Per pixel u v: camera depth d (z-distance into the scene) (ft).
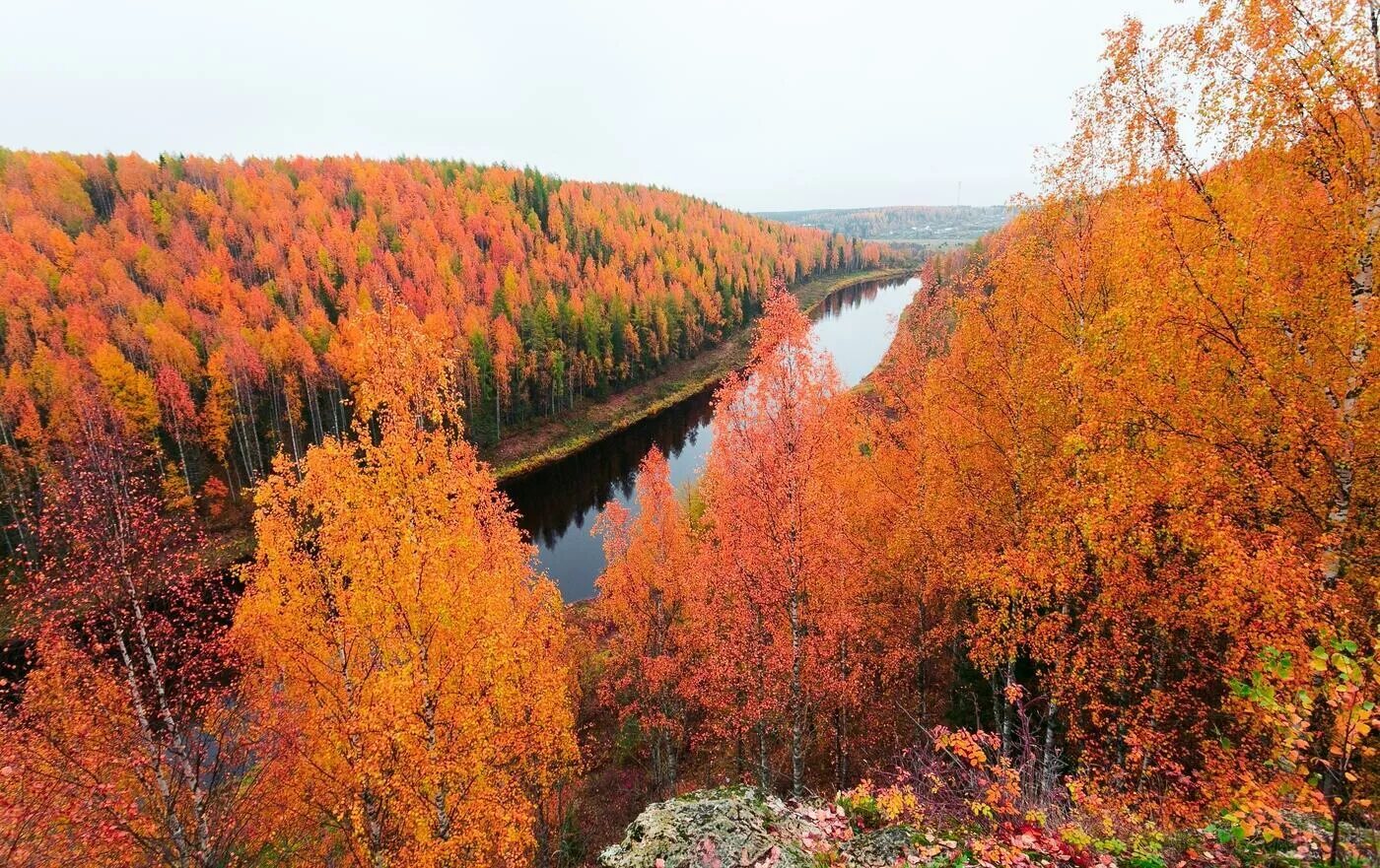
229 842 33.94
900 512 53.06
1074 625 38.27
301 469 33.60
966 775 21.57
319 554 33.53
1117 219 31.53
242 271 259.19
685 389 279.28
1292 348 24.02
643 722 63.05
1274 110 22.72
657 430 236.84
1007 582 32.68
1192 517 25.16
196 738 33.12
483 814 31.14
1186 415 27.02
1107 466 29.12
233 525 155.33
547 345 242.78
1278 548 20.85
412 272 280.51
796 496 36.91
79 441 32.32
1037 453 37.86
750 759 54.24
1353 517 24.50
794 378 36.45
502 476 195.11
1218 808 18.08
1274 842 16.31
